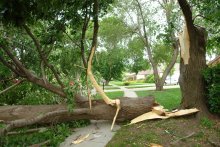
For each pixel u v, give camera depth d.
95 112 8.56
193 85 8.48
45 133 7.62
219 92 8.05
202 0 8.69
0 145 6.38
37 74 10.02
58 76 9.12
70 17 8.78
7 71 9.66
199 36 8.62
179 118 8.19
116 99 8.61
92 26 10.01
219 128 7.48
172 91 25.45
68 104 8.41
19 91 10.52
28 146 6.57
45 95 10.31
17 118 8.48
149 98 8.73
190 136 6.98
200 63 8.58
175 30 11.41
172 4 23.27
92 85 9.09
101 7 9.20
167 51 31.86
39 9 6.81
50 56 10.12
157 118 8.15
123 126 8.03
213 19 8.79
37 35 9.06
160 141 6.69
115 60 33.25
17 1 6.41
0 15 6.50
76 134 7.87
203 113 8.19
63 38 10.01
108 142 6.93
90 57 9.01
